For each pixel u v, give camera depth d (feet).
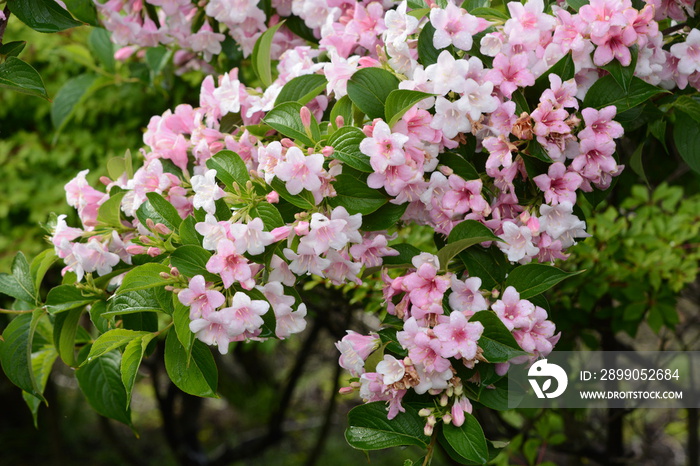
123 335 4.03
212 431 15.88
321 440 10.91
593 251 5.45
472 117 3.93
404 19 4.05
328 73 4.06
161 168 4.20
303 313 3.98
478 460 3.91
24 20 4.16
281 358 15.38
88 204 4.38
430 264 3.98
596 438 7.51
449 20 3.99
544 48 4.05
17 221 8.04
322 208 3.98
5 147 7.85
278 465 14.15
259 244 3.87
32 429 14.40
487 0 4.17
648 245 5.49
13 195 7.63
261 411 14.51
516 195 4.11
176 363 4.02
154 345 4.30
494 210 4.03
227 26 4.81
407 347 3.92
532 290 3.98
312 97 4.16
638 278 5.55
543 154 3.97
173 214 4.10
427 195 3.97
